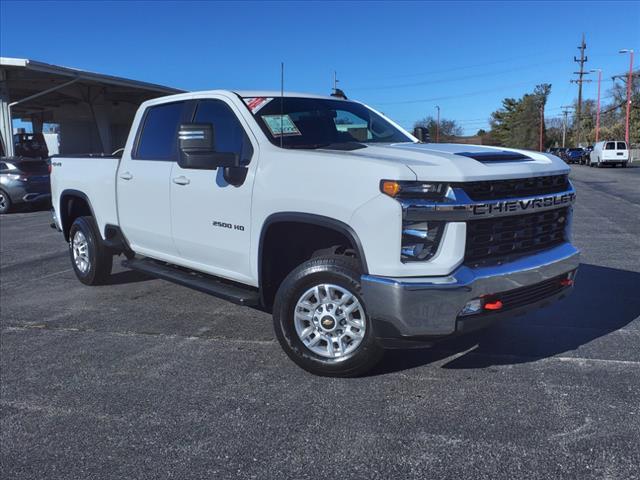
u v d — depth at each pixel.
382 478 2.92
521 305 3.82
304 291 4.05
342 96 5.87
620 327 5.05
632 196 17.55
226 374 4.25
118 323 5.52
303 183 3.92
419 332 3.49
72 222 7.31
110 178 6.03
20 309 6.07
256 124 4.46
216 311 5.86
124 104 40.03
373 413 3.58
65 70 25.75
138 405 3.79
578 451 3.10
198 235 4.89
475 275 3.52
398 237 3.47
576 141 72.62
